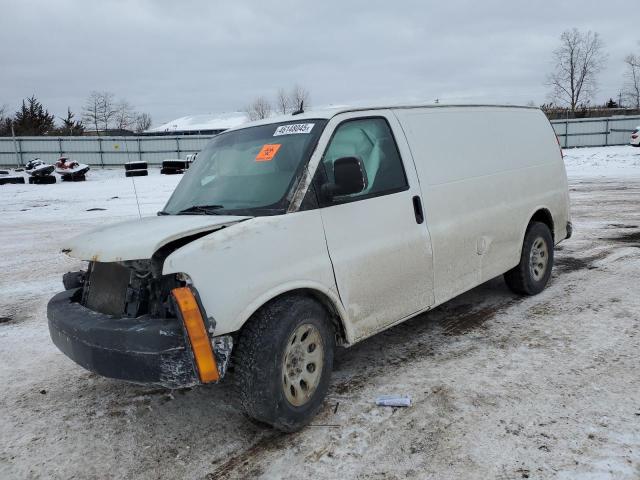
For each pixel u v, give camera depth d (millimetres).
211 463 3080
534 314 5176
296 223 3354
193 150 43781
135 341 2926
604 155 29328
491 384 3770
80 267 8250
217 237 3041
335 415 3488
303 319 3277
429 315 5344
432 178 4340
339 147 3744
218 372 2924
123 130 64938
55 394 4125
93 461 3188
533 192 5613
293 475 2906
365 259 3705
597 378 3748
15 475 3096
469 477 2779
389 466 2922
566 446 2977
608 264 6895
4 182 29844
